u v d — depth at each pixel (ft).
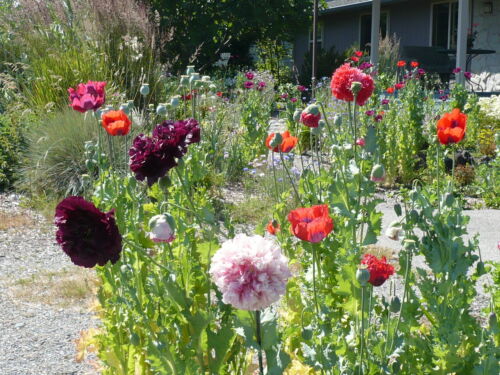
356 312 8.20
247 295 5.62
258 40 72.33
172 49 61.05
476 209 24.03
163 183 8.58
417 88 31.42
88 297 15.53
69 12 33.37
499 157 25.66
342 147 10.12
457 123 9.39
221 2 63.31
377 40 52.54
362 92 9.62
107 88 28.86
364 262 7.54
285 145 10.78
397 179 28.86
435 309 7.99
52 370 11.87
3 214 22.85
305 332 7.67
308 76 64.18
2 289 16.16
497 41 58.80
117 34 32.37
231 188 26.18
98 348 10.21
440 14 63.10
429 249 8.01
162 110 13.47
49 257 18.97
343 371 7.75
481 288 15.07
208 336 7.13
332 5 72.08
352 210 9.13
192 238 8.87
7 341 13.14
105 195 9.78
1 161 26.66
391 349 7.76
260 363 6.69
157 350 6.97
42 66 30.76
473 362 8.00
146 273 9.39
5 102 31.35
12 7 36.35
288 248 10.66
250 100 33.04
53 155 25.05
